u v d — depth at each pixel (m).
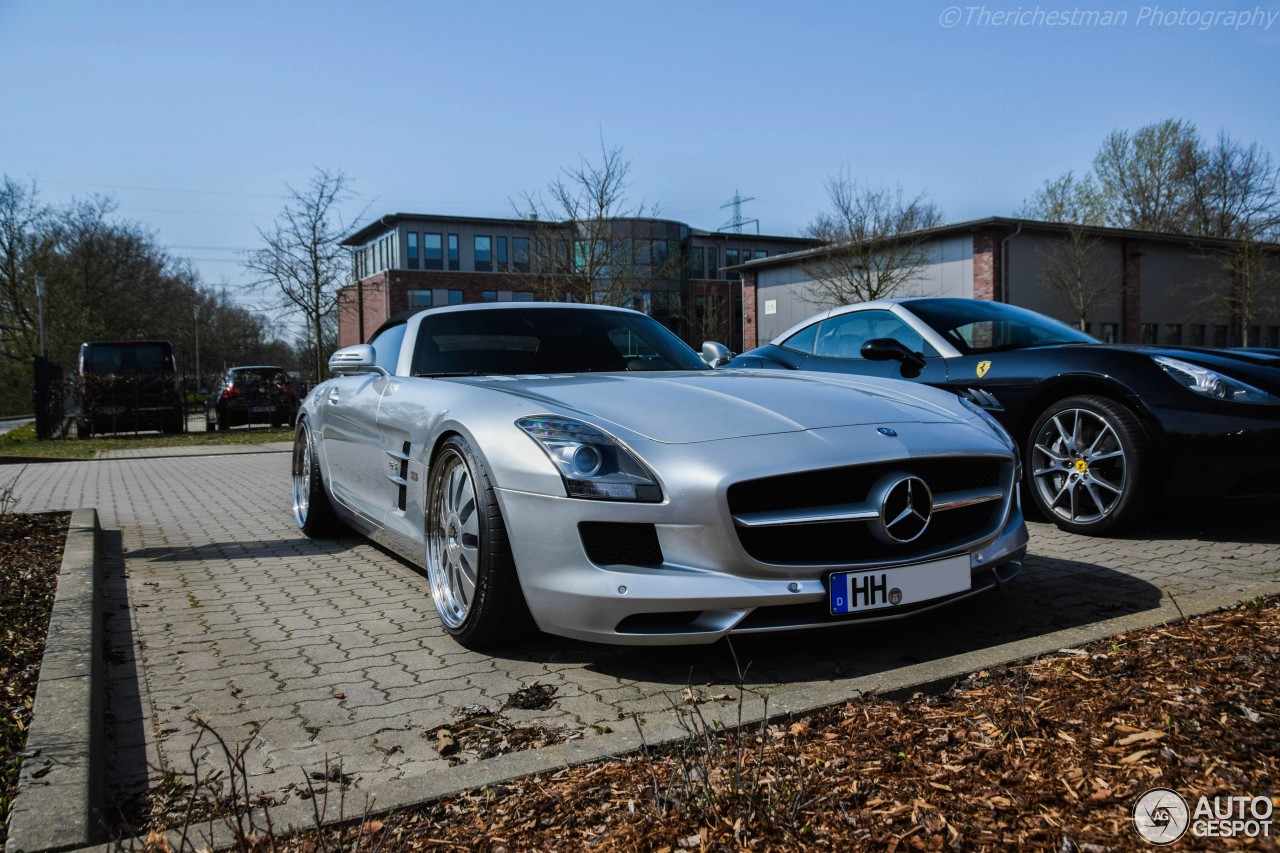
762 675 2.56
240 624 3.35
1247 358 4.25
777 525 2.46
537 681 2.62
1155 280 29.02
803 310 31.28
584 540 2.53
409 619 3.38
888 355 5.25
